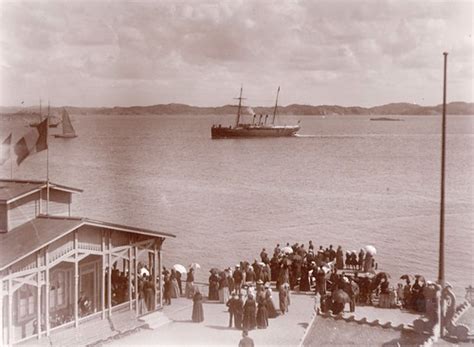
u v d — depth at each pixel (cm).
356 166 16088
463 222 9100
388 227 8725
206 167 16075
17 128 10750
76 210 10056
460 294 5138
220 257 6862
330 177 14162
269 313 3406
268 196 11531
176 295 3872
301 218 9438
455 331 3162
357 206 10419
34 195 3288
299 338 3027
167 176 14438
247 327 3141
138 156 18388
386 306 3725
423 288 3625
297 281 4103
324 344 3016
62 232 2884
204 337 3048
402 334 3178
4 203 3055
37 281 2805
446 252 7131
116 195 11556
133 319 3250
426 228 8644
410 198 11262
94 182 13475
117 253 3269
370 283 3831
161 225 8850
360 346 2997
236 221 9125
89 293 3347
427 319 3300
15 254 2703
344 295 3481
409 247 7369
